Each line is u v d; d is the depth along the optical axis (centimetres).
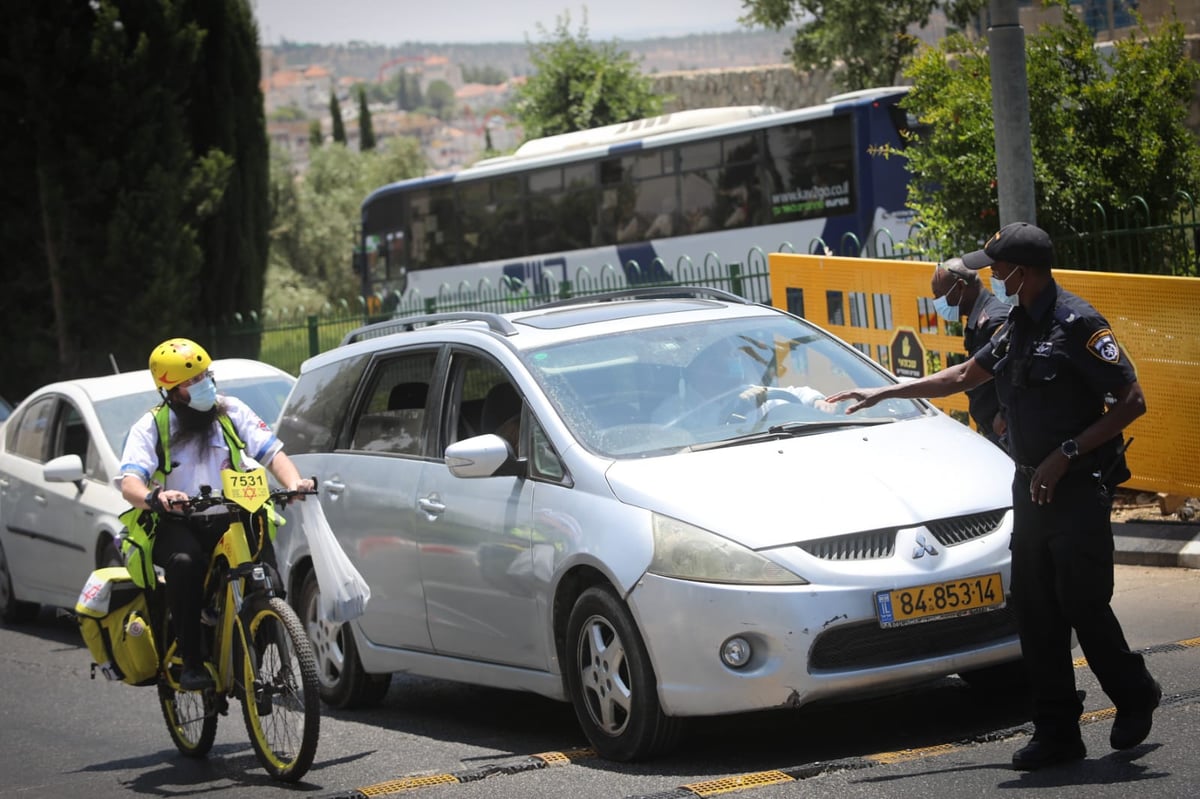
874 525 1133
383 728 1490
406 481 1459
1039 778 1022
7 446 2392
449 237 5362
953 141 2486
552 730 1408
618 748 1194
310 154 12288
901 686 1128
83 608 1389
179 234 4428
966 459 1238
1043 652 1055
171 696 1423
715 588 1115
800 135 4316
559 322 1445
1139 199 2216
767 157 4391
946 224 2511
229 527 1288
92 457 2150
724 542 1127
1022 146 1980
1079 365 1014
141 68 4372
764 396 1335
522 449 1327
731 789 1072
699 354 1373
